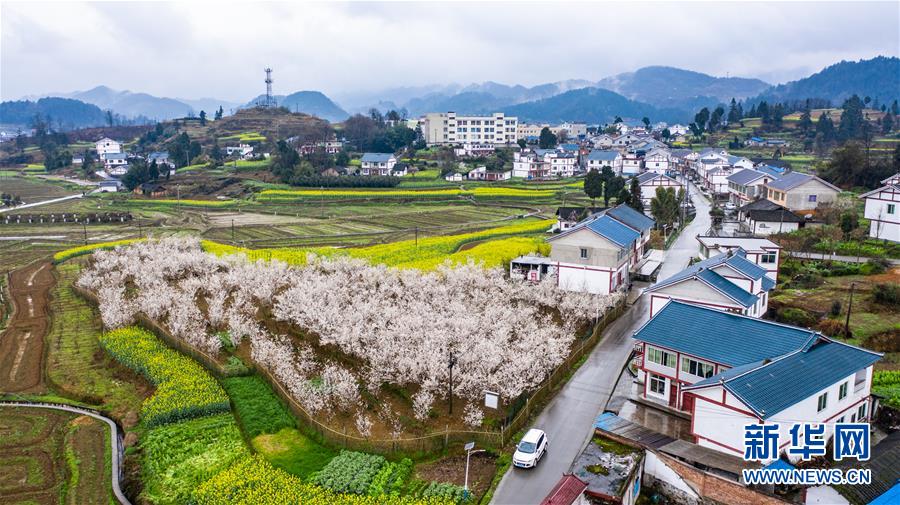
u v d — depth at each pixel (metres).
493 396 39.00
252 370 45.97
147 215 127.88
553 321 55.69
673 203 90.94
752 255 59.28
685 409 38.84
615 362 46.81
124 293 64.62
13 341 55.19
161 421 39.19
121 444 37.59
